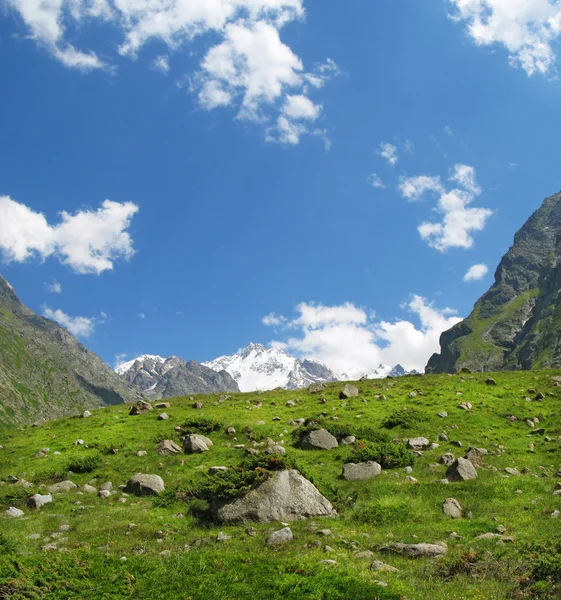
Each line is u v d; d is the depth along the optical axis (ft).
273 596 47.96
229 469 83.30
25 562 55.06
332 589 48.19
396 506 76.23
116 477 102.83
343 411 143.84
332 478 95.55
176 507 83.61
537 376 174.70
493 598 45.93
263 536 66.69
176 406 160.76
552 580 47.96
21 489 95.91
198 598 48.08
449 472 92.89
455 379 176.45
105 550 62.80
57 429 145.59
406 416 131.95
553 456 104.17
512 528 65.57
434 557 57.00
